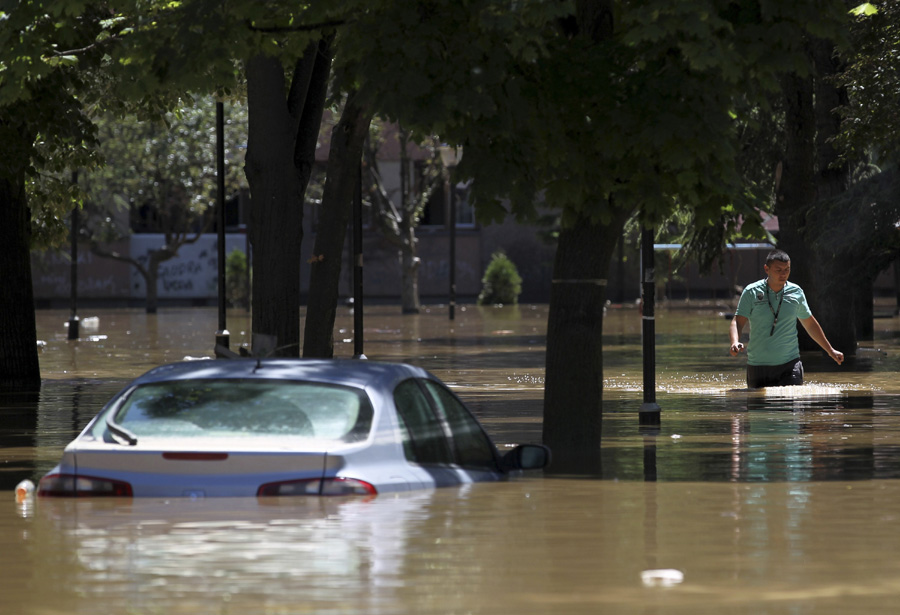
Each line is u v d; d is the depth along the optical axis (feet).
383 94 84.74
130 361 250.98
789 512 65.67
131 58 96.43
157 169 541.34
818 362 224.53
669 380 189.06
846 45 90.68
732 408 137.49
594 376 101.30
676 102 87.20
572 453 96.37
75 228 349.61
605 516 63.36
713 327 380.78
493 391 174.40
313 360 68.59
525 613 44.19
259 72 127.65
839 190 249.14
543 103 89.86
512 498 66.49
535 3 84.02
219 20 92.02
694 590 47.73
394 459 61.98
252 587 47.37
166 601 45.47
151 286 563.48
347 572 49.55
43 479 61.77
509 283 649.61
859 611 44.86
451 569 50.47
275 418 61.36
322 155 612.29
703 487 75.00
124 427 61.82
